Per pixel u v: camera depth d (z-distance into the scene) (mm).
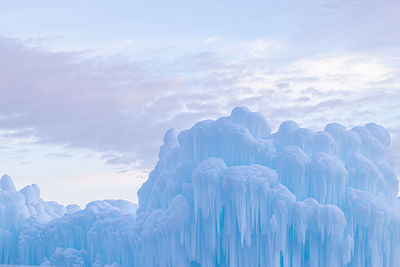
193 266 48062
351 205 46562
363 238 46781
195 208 46219
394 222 46656
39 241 59281
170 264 47312
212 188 46031
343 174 47031
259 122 52344
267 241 45469
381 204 46594
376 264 46219
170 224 46719
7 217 61344
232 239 45781
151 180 58000
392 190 51219
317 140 50469
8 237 60375
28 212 64312
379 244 46562
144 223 50625
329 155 48594
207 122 51312
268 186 45469
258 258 45625
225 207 46156
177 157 52375
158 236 47688
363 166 48844
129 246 54125
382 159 52375
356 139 51438
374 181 48875
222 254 47312
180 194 48812
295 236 45344
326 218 44500
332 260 44906
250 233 45062
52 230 59188
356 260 46906
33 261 59188
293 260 45344
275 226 44156
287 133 51844
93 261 57031
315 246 45312
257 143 48969
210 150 50250
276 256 44625
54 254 56812
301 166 47031
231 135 49188
